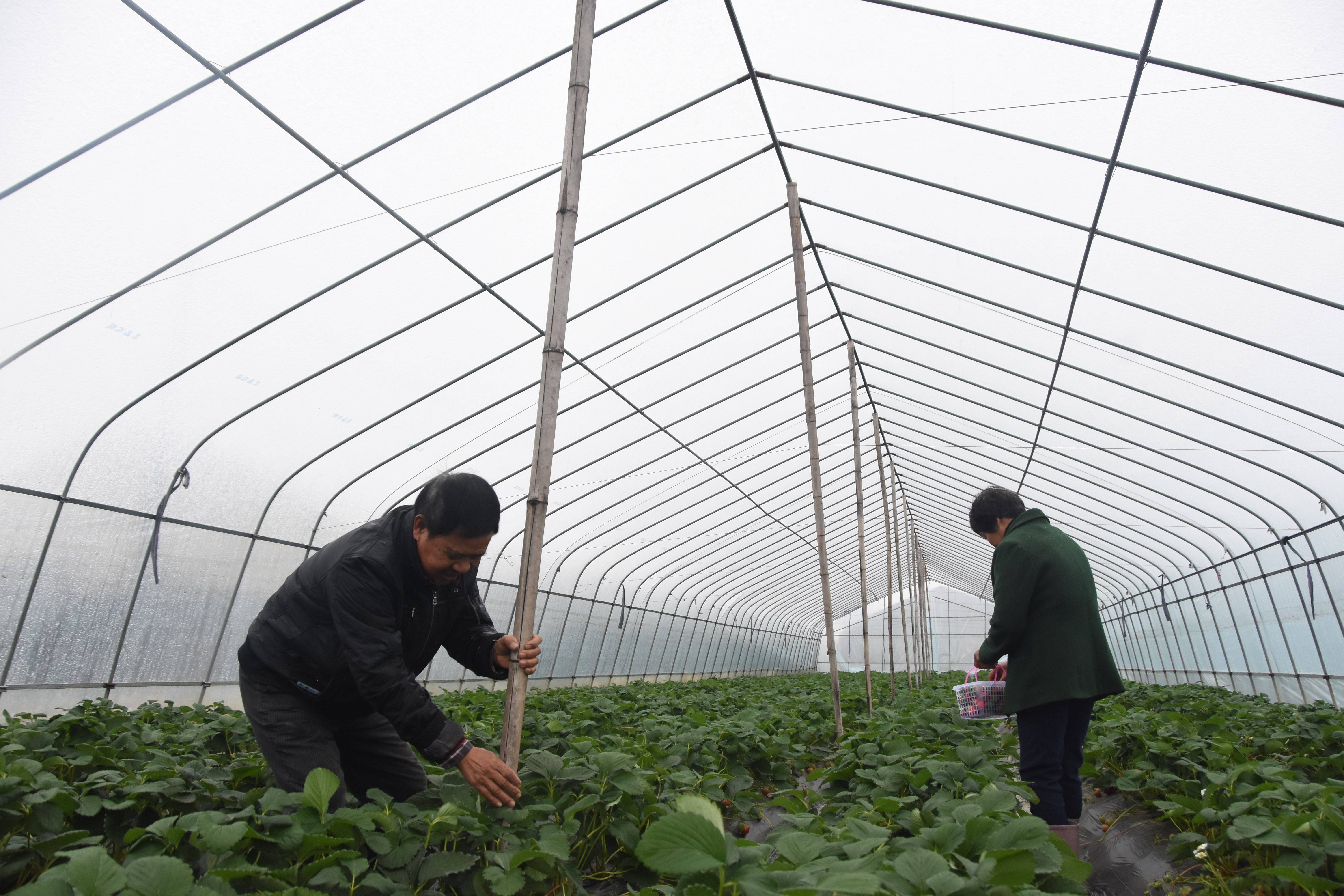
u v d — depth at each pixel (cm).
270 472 1005
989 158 776
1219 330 885
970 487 2112
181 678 991
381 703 303
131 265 675
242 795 348
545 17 621
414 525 317
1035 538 452
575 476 1389
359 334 862
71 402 768
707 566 2352
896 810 355
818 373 1431
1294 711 1048
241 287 748
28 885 205
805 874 214
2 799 321
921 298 1120
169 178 629
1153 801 522
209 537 984
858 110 774
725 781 461
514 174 754
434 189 733
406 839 282
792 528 2295
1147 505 1644
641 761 477
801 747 733
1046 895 235
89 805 338
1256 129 618
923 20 647
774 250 1052
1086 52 617
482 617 378
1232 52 566
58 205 609
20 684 827
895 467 2152
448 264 823
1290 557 1440
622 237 905
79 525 848
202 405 857
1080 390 1211
